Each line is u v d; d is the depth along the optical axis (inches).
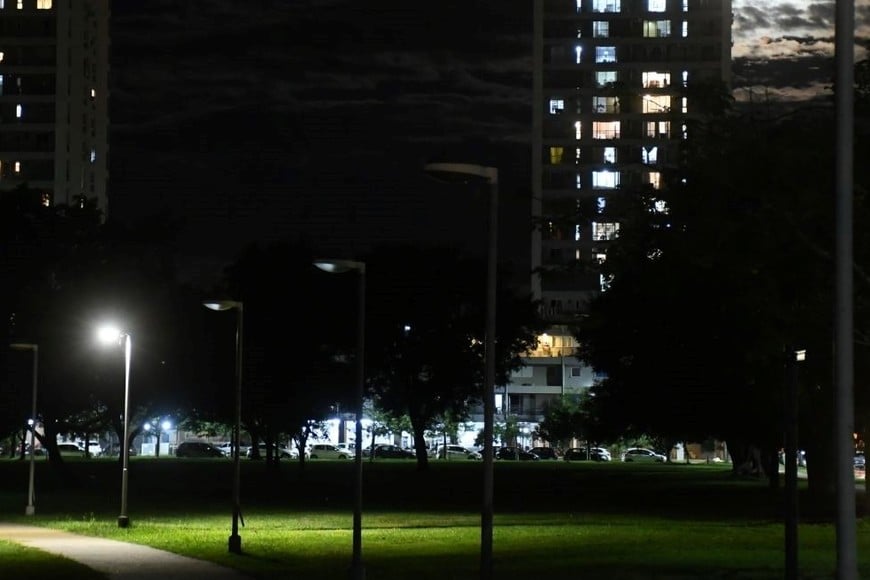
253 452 5605.3
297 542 1710.1
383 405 4148.6
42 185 6466.5
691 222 1364.4
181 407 3725.4
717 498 2938.0
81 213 3663.9
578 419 6151.6
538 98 6840.6
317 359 3875.5
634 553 1449.3
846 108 575.5
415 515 2321.6
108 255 3649.1
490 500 899.4
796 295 1365.7
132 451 6574.8
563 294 6648.6
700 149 1384.1
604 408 3009.4
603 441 3376.0
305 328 3826.3
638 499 2896.2
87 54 6653.5
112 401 3612.2
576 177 6786.4
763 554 1421.0
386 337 3971.5
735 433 2797.7
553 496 3043.8
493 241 909.8
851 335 575.2
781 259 1310.3
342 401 3912.4
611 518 2213.3
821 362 1491.1
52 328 3494.1
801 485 3713.1
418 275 3986.2
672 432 2869.1
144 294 3587.6
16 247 3585.1
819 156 1270.9
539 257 6624.0
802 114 1343.5
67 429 3649.1
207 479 3846.0
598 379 7253.9
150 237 3698.3
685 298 1593.3
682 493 3161.9
